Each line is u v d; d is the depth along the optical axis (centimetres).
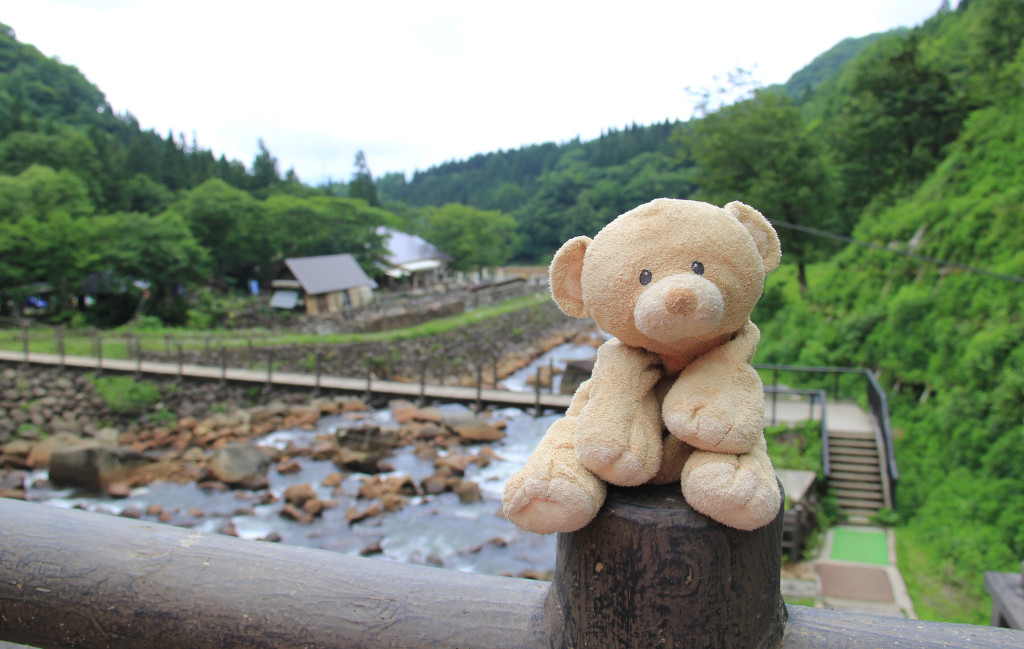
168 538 118
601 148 9206
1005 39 2364
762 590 98
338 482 1401
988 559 953
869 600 917
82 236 3198
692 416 101
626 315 115
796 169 2325
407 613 104
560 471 97
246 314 3847
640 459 100
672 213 119
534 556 1107
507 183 10788
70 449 1385
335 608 104
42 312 3588
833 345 1881
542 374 2695
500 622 104
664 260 114
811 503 1143
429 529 1200
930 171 2484
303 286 4047
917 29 3234
